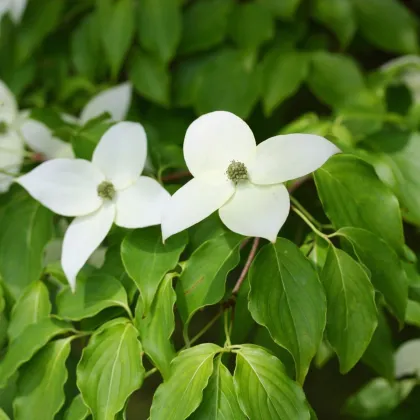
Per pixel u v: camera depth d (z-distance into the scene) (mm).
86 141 708
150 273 656
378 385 812
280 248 648
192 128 655
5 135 773
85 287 680
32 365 672
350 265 653
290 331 635
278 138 651
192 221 646
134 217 672
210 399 636
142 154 680
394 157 730
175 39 837
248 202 646
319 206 740
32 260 718
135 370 644
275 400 630
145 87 839
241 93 833
